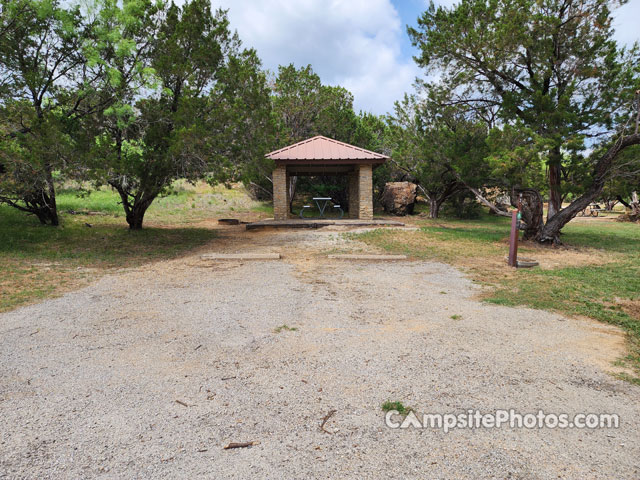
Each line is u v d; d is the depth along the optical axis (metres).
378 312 5.09
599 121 11.10
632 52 11.04
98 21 10.54
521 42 10.50
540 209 11.84
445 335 4.22
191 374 3.29
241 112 11.91
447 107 14.48
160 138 11.02
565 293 6.03
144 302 5.56
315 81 23.55
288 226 15.76
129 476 2.05
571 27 10.49
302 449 2.28
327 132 23.55
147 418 2.62
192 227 15.80
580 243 12.66
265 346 3.90
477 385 3.08
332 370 3.35
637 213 22.61
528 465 2.14
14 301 5.56
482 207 28.30
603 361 3.56
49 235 11.68
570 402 2.84
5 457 2.21
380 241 12.06
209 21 12.52
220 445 2.33
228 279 7.12
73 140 10.16
